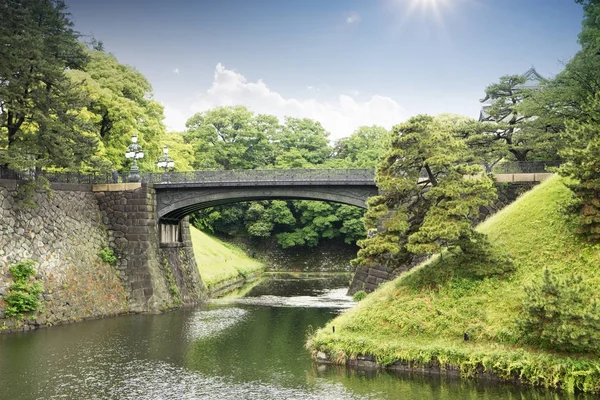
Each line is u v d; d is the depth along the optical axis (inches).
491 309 927.0
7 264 1318.9
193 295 1958.7
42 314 1368.1
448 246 1112.8
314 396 810.8
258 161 3651.6
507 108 1784.0
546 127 1601.9
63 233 1539.1
